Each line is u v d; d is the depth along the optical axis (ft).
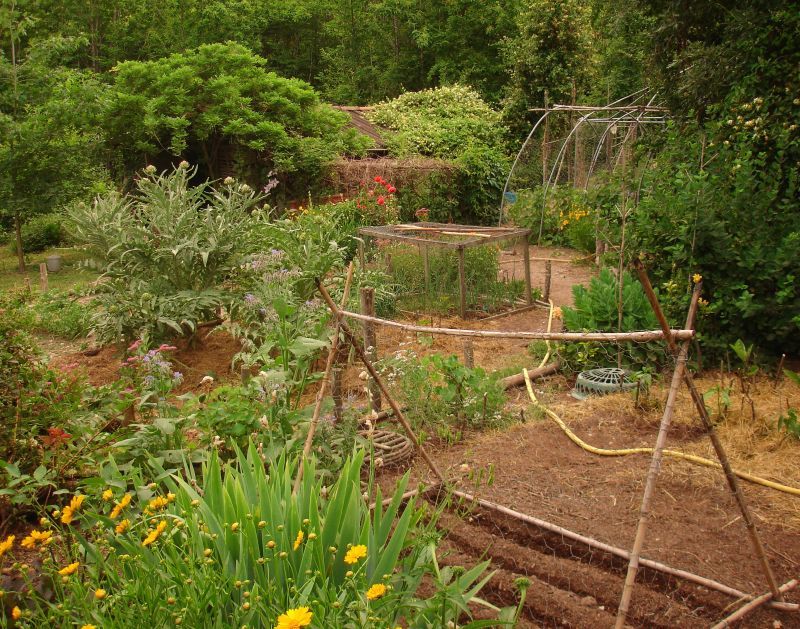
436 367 20.12
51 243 61.16
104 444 14.80
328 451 14.96
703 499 14.69
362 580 9.02
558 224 52.03
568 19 63.72
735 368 22.15
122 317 26.05
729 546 13.03
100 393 16.47
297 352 16.11
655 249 23.71
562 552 13.39
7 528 13.80
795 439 16.74
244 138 53.16
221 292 26.66
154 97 53.93
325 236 30.30
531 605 11.90
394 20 103.24
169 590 8.89
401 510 14.60
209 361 26.32
